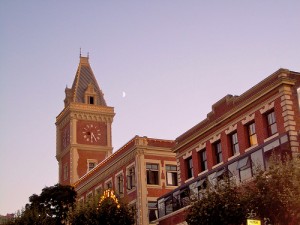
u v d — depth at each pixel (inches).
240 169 1488.7
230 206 1234.6
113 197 1894.7
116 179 2311.8
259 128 1475.1
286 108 1371.8
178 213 1770.4
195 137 1782.7
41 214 2223.2
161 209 1925.4
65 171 3356.3
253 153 1445.6
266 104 1456.7
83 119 3408.0
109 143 3417.8
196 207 1315.2
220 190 1295.5
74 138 3319.4
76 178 3221.0
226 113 1612.9
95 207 1850.4
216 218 1251.8
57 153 3508.9
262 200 1163.3
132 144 2196.1
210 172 1630.2
